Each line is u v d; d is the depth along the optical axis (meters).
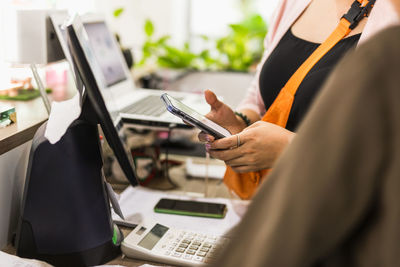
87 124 0.77
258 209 0.36
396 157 0.30
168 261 0.79
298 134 0.35
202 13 3.87
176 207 0.99
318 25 1.02
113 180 1.09
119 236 0.85
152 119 1.21
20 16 1.09
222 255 0.38
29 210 0.76
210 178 1.25
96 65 0.81
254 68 2.71
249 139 0.82
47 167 0.75
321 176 0.32
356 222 0.32
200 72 2.51
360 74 0.31
